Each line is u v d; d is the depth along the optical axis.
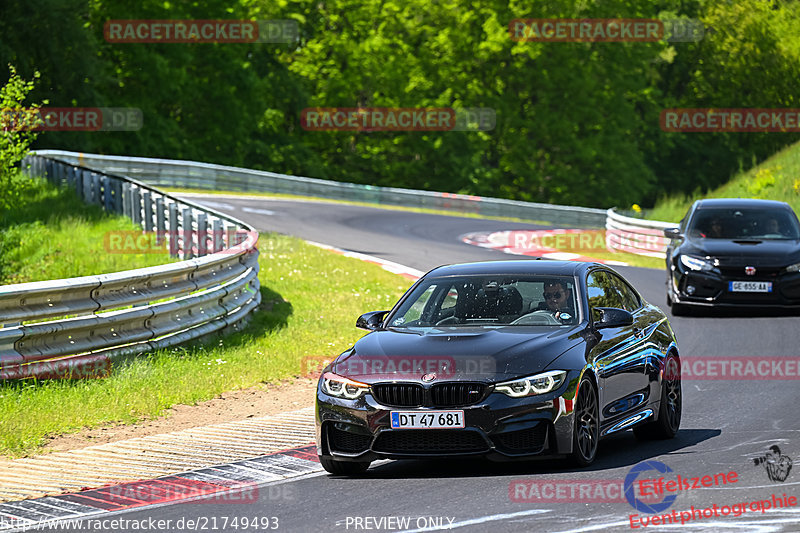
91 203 103.31
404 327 29.34
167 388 39.19
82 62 175.25
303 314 59.19
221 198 143.50
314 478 27.08
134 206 90.94
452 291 30.30
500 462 28.08
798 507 21.69
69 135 179.00
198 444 31.28
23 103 165.62
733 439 30.50
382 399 26.22
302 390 40.91
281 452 30.17
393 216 139.12
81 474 27.73
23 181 99.00
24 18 165.75
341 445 26.88
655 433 31.55
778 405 36.09
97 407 36.09
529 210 175.62
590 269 31.14
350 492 25.12
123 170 144.75
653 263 92.19
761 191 127.38
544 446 25.81
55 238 87.50
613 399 28.44
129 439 32.38
